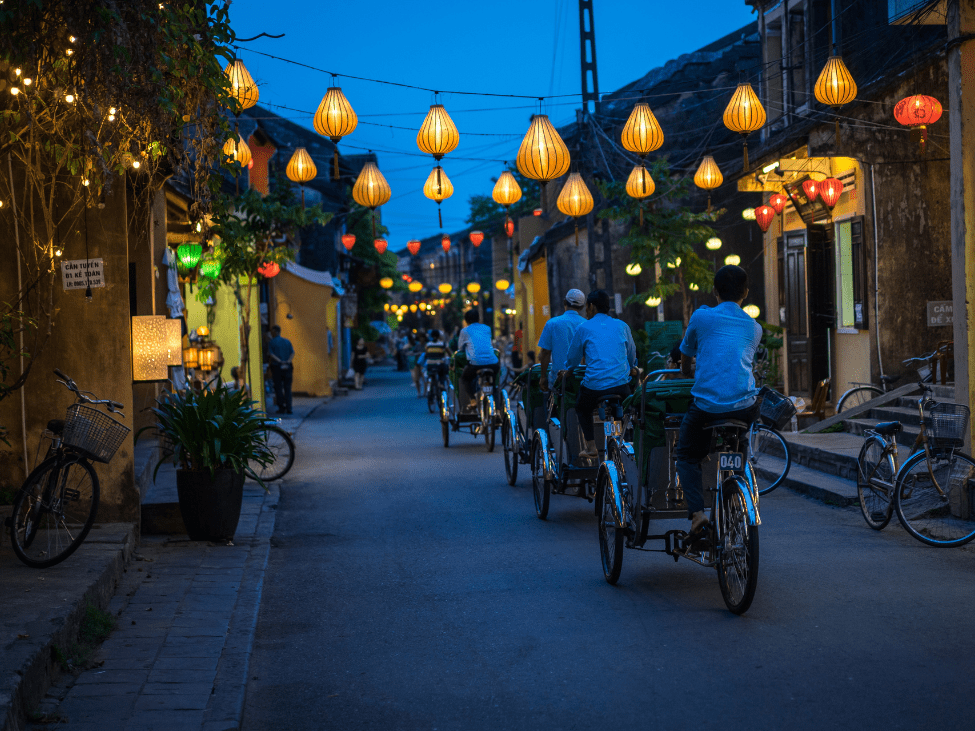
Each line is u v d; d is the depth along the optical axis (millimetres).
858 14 14977
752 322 5957
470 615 5996
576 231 16984
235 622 5887
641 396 6254
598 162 24172
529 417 9930
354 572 7250
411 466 13062
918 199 13070
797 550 7375
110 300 7934
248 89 8594
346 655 5320
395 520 9258
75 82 6555
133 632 5648
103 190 7758
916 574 6562
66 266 7758
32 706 4348
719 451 5910
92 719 4270
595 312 8219
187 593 6551
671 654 5090
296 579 7086
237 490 8320
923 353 13133
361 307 44844
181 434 8234
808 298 15352
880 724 4102
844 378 14758
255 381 19406
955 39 7988
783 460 11031
